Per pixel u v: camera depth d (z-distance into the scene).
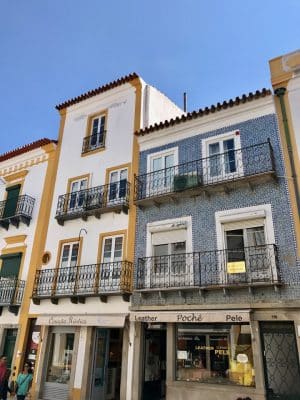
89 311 11.83
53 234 14.06
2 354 13.29
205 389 9.15
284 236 9.33
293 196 9.56
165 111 15.88
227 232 10.38
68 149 15.52
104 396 11.47
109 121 14.80
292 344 8.50
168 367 9.85
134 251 11.77
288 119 10.45
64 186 14.77
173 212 11.48
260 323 8.99
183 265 10.61
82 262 12.78
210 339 9.68
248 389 8.55
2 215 15.95
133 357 10.46
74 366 11.41
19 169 16.86
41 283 13.34
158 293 10.63
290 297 8.71
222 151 11.36
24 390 10.13
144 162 12.92
